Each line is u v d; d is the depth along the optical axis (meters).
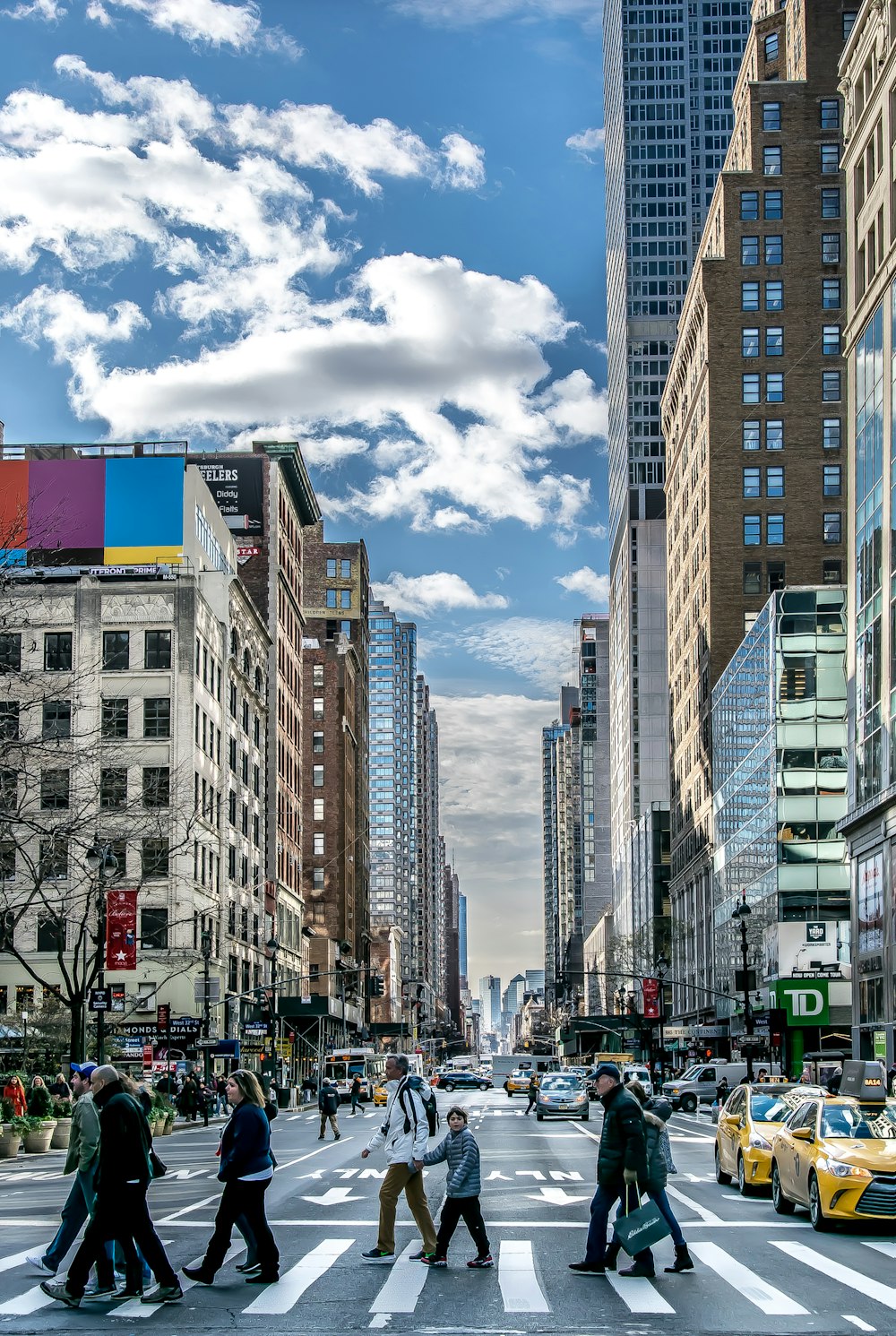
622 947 165.12
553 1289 17.23
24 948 79.44
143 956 81.25
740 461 124.19
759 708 100.00
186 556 90.62
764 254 126.31
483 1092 128.12
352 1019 162.50
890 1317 15.52
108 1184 16.23
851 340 75.94
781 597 95.88
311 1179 33.25
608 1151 18.28
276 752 122.69
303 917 148.50
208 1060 82.12
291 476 133.88
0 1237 22.72
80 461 91.81
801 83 127.38
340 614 190.88
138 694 84.44
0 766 43.41
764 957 96.56
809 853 93.44
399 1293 16.92
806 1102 25.28
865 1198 22.02
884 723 68.50
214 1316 15.50
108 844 54.31
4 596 57.69
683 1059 134.25
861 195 74.69
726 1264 19.28
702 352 129.50
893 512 67.12
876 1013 69.81
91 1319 15.44
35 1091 47.78
